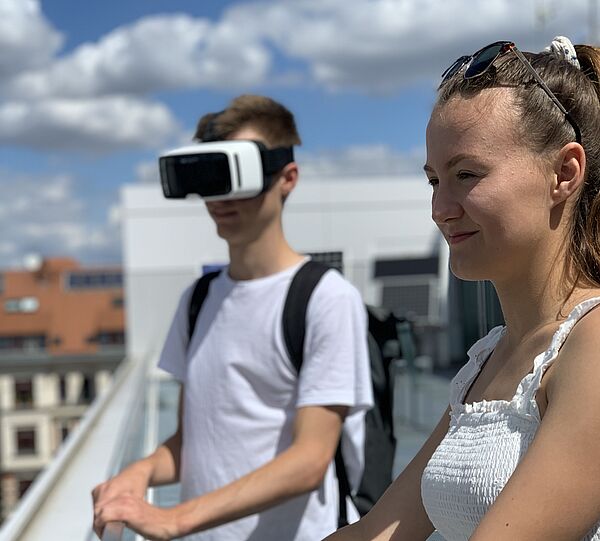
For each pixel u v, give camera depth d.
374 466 1.86
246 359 1.78
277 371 1.77
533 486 0.85
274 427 1.77
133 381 6.61
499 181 0.94
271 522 1.74
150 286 12.98
